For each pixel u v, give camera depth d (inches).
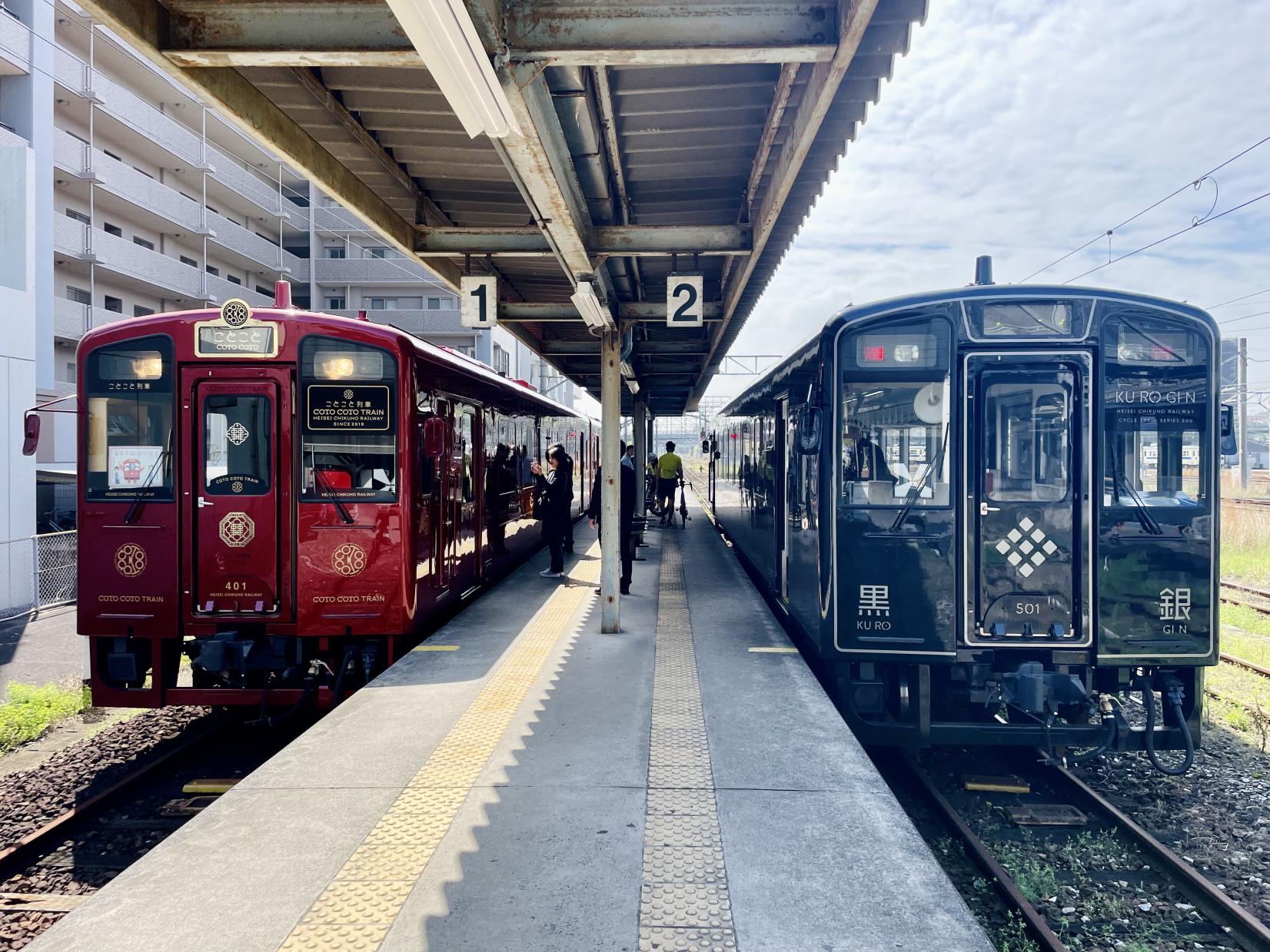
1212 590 217.9
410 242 281.7
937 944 121.0
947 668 233.5
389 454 265.1
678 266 347.3
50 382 892.6
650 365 612.4
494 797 171.2
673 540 618.5
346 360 264.4
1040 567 220.5
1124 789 233.8
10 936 163.8
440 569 313.9
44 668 361.7
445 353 327.3
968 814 217.3
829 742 201.6
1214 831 207.9
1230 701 301.3
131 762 256.1
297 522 262.1
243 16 151.1
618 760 190.9
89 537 262.1
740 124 217.3
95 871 192.4
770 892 134.7
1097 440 218.2
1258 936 159.5
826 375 229.3
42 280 887.7
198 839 153.1
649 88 195.6
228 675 272.5
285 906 130.6
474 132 152.3
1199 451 220.4
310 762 190.1
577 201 230.7
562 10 150.7
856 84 195.8
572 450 737.6
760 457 410.3
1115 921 167.9
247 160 1550.2
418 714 223.0
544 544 596.4
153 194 1155.3
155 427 262.4
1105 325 220.2
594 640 303.9
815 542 247.6
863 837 153.9
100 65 1151.0
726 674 260.1
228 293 1369.3
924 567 223.1
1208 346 219.5
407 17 110.6
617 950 118.8
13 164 491.8
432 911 129.2
